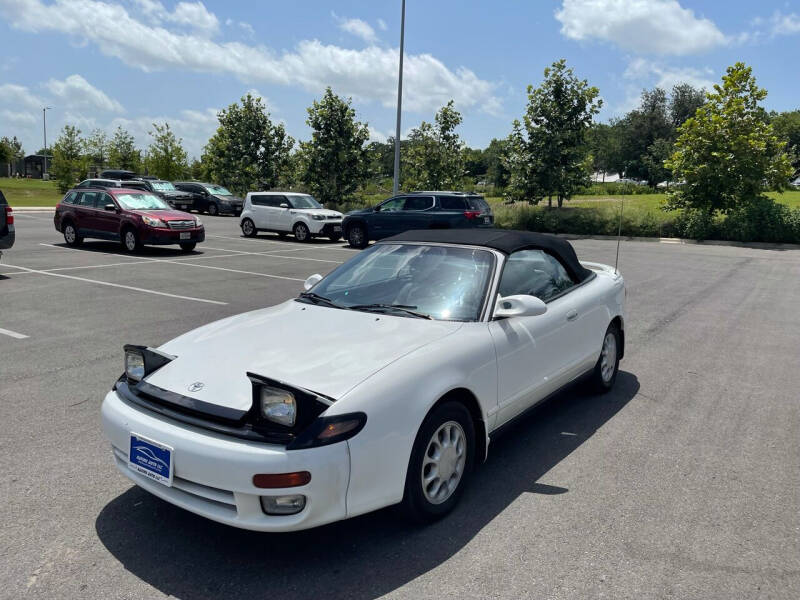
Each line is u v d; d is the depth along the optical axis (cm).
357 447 278
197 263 1418
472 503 350
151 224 1533
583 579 280
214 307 905
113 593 268
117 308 887
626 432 458
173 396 300
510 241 437
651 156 6819
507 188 2825
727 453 421
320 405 278
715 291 1126
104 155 5669
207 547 305
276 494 265
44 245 1678
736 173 2280
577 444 436
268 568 288
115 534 315
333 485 273
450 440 336
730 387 567
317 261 1506
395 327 360
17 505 342
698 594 270
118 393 329
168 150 4834
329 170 3117
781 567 291
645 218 2414
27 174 9238
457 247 434
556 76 2652
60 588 271
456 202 1809
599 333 507
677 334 779
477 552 301
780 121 7494
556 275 475
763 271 1430
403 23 2325
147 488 299
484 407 358
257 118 3744
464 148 2969
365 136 3139
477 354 351
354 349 328
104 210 1602
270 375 302
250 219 2158
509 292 408
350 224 1914
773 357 672
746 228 2173
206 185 3434
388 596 267
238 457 267
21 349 661
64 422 461
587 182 2728
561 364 450
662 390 557
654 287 1171
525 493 362
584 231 2508
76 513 335
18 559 292
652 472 392
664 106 7888
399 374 304
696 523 330
